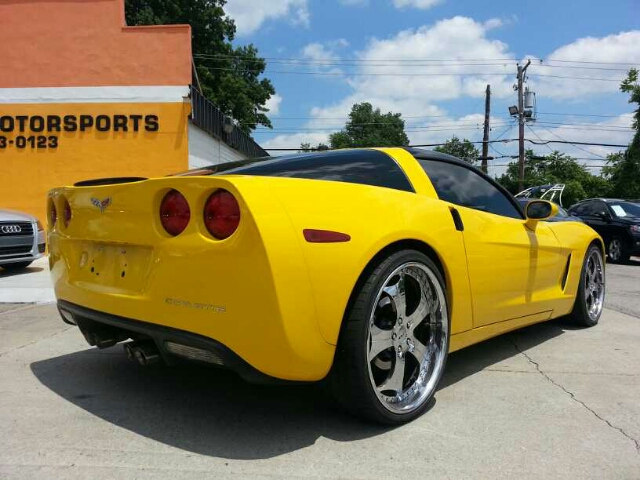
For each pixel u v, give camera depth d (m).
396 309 2.68
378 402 2.54
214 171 3.09
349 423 2.70
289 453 2.37
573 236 4.56
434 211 2.92
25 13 12.41
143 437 2.53
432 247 2.83
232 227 2.19
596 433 2.61
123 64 12.53
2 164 12.57
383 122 60.53
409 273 2.75
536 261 3.88
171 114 12.59
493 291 3.36
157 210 2.44
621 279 8.89
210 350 2.23
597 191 40.31
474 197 3.56
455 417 2.79
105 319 2.68
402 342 2.73
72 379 3.38
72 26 12.47
